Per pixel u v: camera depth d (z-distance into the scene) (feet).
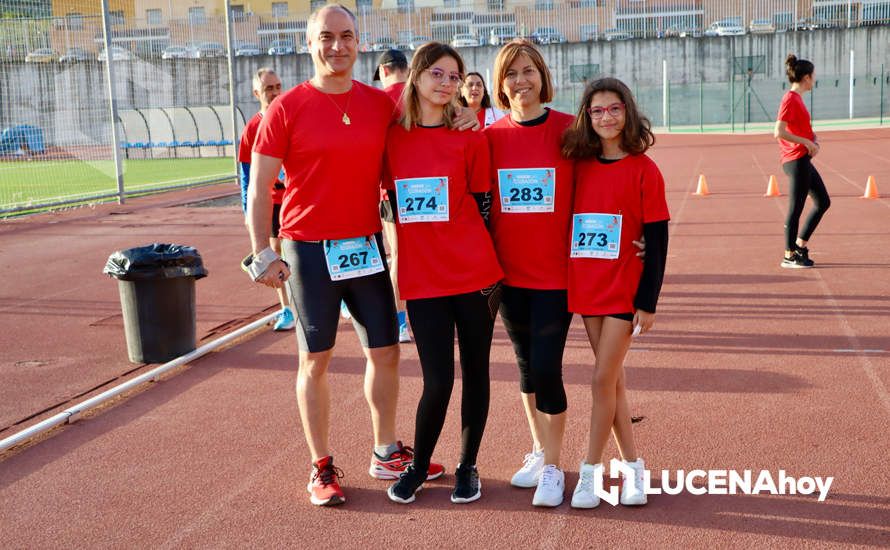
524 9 130.52
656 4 131.54
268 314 26.27
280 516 12.73
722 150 90.63
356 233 12.96
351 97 12.71
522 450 14.84
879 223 38.19
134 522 12.66
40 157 81.15
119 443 15.83
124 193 61.93
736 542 11.43
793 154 28.37
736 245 34.40
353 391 18.20
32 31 78.18
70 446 15.75
